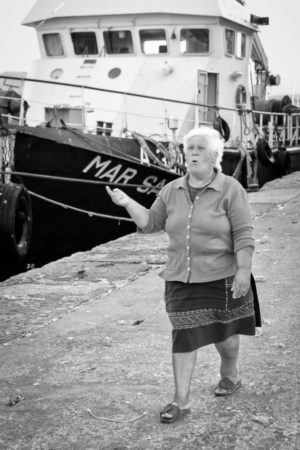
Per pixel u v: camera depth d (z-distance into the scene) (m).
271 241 8.52
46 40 14.31
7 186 8.89
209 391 4.00
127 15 13.57
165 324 5.29
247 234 3.51
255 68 19.00
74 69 13.88
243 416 3.67
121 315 5.57
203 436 3.48
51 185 10.04
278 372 4.24
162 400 3.92
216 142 3.55
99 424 3.66
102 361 4.57
